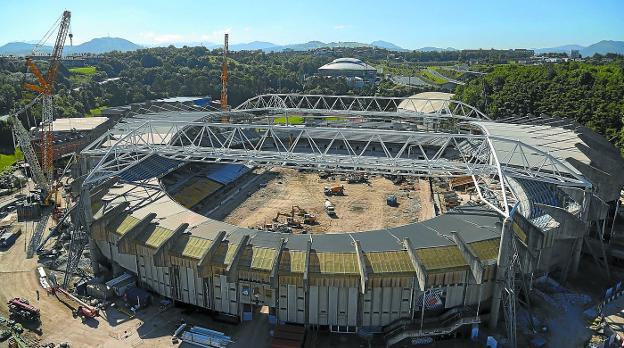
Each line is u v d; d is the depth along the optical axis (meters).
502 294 56.50
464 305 57.12
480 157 80.88
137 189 79.88
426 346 54.59
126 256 64.75
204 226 63.03
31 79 198.12
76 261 68.25
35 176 103.31
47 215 91.75
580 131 110.31
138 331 56.53
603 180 76.31
